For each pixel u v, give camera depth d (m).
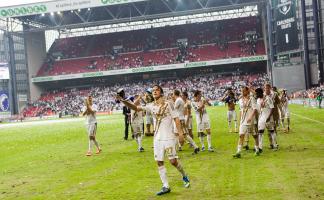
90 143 16.45
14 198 9.30
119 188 9.64
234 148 15.84
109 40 94.44
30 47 88.62
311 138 17.56
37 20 88.19
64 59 92.25
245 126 13.18
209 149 15.24
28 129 40.50
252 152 14.36
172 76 88.69
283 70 68.44
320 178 9.37
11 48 84.62
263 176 9.96
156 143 8.80
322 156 12.57
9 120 76.25
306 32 67.31
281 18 69.00
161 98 8.82
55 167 13.78
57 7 78.19
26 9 79.75
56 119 69.25
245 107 13.23
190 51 86.12
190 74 88.06
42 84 91.94
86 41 96.00
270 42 71.75
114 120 47.44
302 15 67.50
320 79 65.88
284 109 20.86
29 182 11.26
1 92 76.56
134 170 12.15
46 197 9.19
